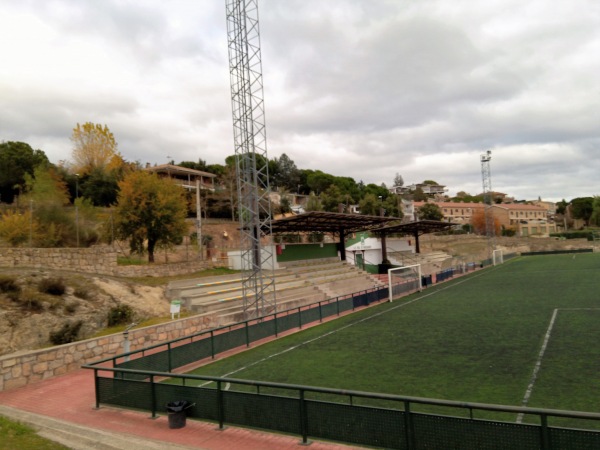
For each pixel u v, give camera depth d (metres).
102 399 10.84
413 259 54.81
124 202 29.56
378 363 14.11
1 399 12.02
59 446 7.83
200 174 77.50
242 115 23.97
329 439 7.66
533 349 14.73
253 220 26.59
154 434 8.66
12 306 16.69
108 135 65.88
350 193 102.44
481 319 21.25
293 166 101.81
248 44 23.88
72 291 19.67
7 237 25.55
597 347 14.42
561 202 152.50
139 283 24.41
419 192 150.00
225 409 8.80
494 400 10.20
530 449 5.96
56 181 48.56
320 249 42.16
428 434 6.77
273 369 14.06
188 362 14.84
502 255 64.56
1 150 53.03
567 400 9.90
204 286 26.19
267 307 23.70
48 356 14.06
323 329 21.09
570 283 33.84
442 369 13.01
